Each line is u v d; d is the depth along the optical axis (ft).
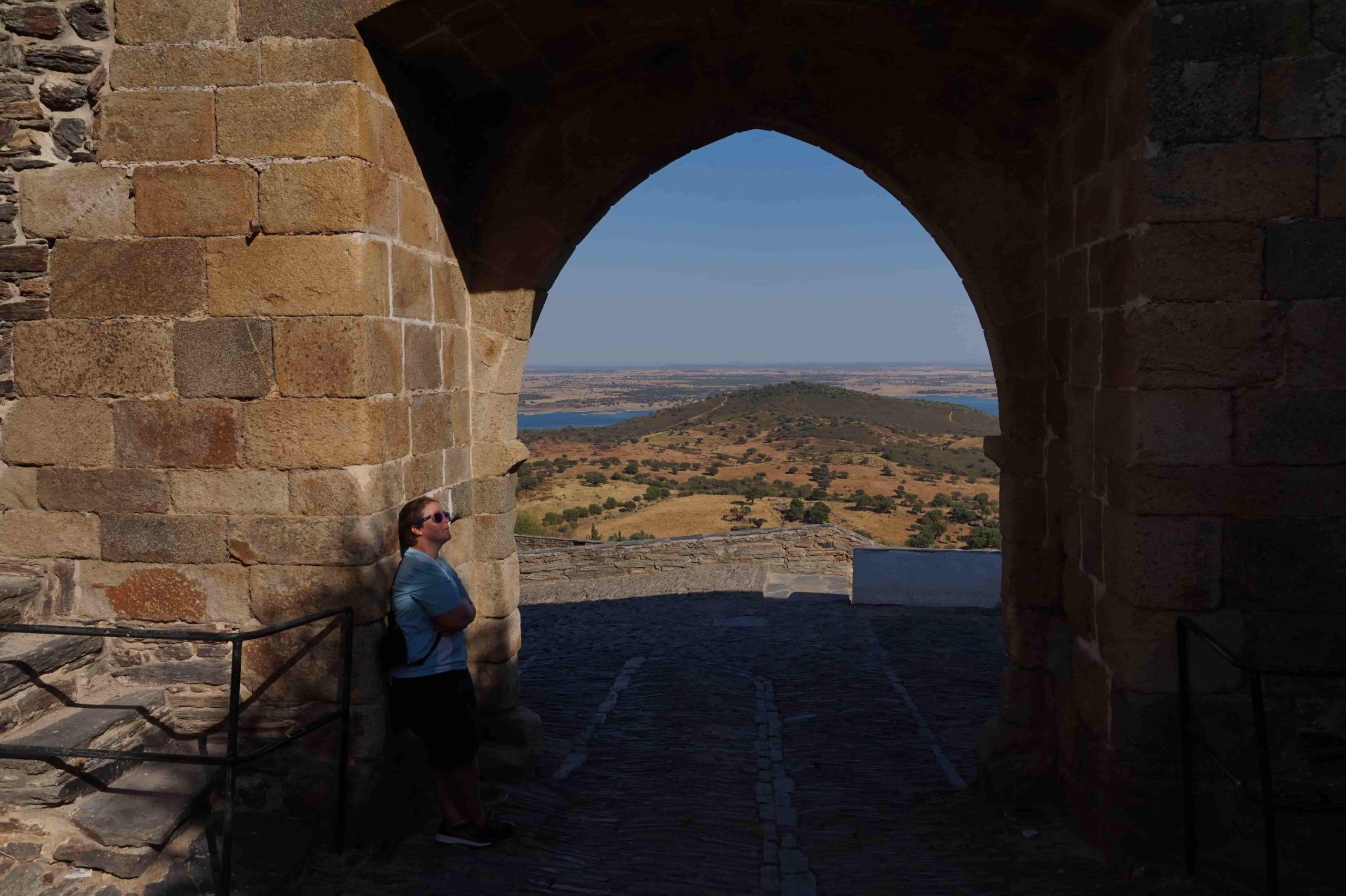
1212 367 11.41
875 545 51.16
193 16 12.47
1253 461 11.46
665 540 54.08
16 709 11.78
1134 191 11.69
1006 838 14.38
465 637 15.05
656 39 14.78
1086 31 12.57
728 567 52.95
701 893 12.55
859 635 35.83
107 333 12.78
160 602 12.97
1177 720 11.83
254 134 12.40
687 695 26.45
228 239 12.49
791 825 15.52
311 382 12.46
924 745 20.95
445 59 13.83
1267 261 11.28
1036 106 15.16
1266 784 10.02
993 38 13.66
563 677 29.58
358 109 12.30
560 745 20.67
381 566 12.95
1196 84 11.24
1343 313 11.23
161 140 12.55
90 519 13.00
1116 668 12.23
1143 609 11.78
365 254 12.40
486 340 16.51
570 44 14.35
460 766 13.26
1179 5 11.23
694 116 16.22
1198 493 11.55
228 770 10.45
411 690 12.92
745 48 15.48
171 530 12.87
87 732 11.79
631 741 21.45
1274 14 11.18
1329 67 11.12
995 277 15.58
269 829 12.50
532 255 16.46
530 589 53.06
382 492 12.94
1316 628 11.51
